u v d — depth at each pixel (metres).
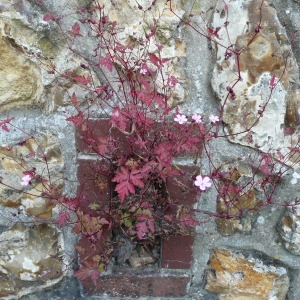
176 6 0.58
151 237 0.66
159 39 0.59
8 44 0.58
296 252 0.68
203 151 0.63
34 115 0.62
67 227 0.67
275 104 0.61
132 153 0.61
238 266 0.69
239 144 0.63
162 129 0.60
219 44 0.58
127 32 0.58
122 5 0.58
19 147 0.62
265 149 0.63
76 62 0.59
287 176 0.64
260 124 0.62
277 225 0.67
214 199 0.65
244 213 0.66
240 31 0.59
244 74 0.60
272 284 0.70
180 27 0.59
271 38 0.59
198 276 0.70
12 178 0.63
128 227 0.66
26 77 0.60
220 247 0.69
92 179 0.63
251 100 0.61
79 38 0.59
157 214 0.63
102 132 0.62
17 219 0.65
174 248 0.67
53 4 0.57
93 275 0.62
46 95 0.61
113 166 0.62
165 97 0.57
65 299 0.70
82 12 0.58
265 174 0.64
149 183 0.62
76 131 0.62
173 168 0.62
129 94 0.61
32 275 0.68
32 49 0.58
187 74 0.61
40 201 0.64
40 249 0.67
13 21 0.57
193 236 0.67
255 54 0.59
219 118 0.60
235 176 0.64
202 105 0.62
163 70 0.60
